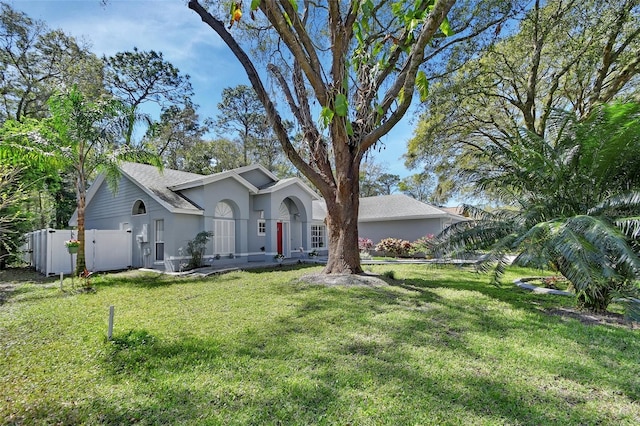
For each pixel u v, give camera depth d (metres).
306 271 12.59
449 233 8.62
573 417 2.95
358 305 6.86
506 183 8.16
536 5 11.95
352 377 3.64
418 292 8.24
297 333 5.13
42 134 10.34
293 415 2.98
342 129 8.80
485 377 3.66
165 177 15.99
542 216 7.27
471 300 7.42
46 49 19.58
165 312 6.57
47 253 12.77
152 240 14.07
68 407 3.18
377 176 43.12
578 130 6.84
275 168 34.31
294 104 10.30
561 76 14.11
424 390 3.38
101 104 10.77
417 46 7.70
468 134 17.45
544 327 5.46
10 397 3.37
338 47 8.32
